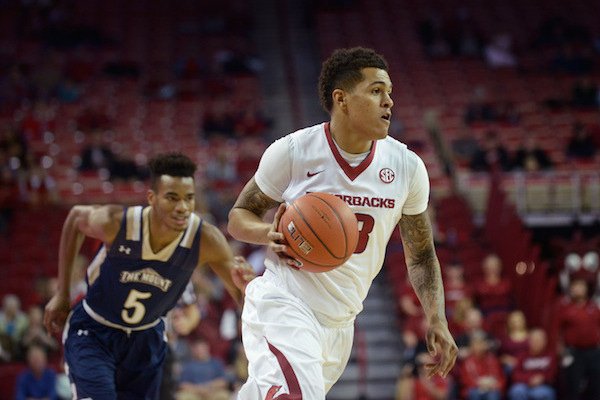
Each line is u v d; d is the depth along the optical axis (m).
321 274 5.32
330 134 5.39
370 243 5.40
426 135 26.09
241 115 27.11
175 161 6.68
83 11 34.09
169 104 28.52
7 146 22.95
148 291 6.89
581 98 27.95
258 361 5.32
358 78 5.21
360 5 34.19
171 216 6.65
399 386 15.02
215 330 16.23
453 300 17.20
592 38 32.50
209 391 14.35
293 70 31.44
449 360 5.47
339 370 5.64
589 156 24.59
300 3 35.50
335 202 5.09
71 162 24.64
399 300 17.86
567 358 14.94
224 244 6.92
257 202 5.54
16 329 15.41
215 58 31.31
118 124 27.14
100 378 6.73
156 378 7.30
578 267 19.42
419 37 32.44
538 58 31.44
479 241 20.23
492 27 33.25
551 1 34.56
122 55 31.62
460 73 30.22
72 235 7.07
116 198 22.56
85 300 7.04
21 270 18.94
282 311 5.32
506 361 15.18
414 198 5.57
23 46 31.58
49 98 28.30
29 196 22.16
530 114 27.59
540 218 22.31
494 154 23.64
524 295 17.48
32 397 13.95
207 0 34.97
